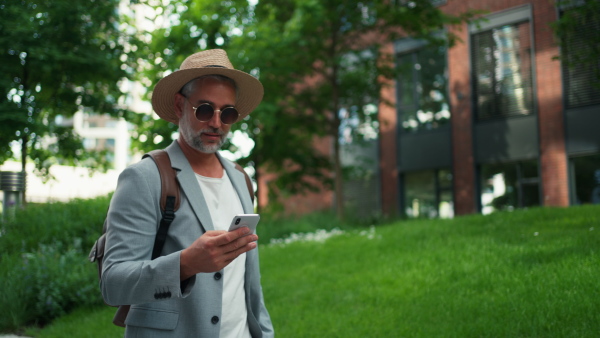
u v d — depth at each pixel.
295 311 5.82
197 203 2.05
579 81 16.38
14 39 9.56
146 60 12.09
